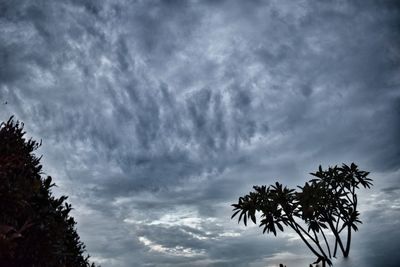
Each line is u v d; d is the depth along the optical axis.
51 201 5.30
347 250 16.22
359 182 17.25
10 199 3.94
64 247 5.35
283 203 16.17
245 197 16.84
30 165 5.00
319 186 16.48
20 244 4.21
